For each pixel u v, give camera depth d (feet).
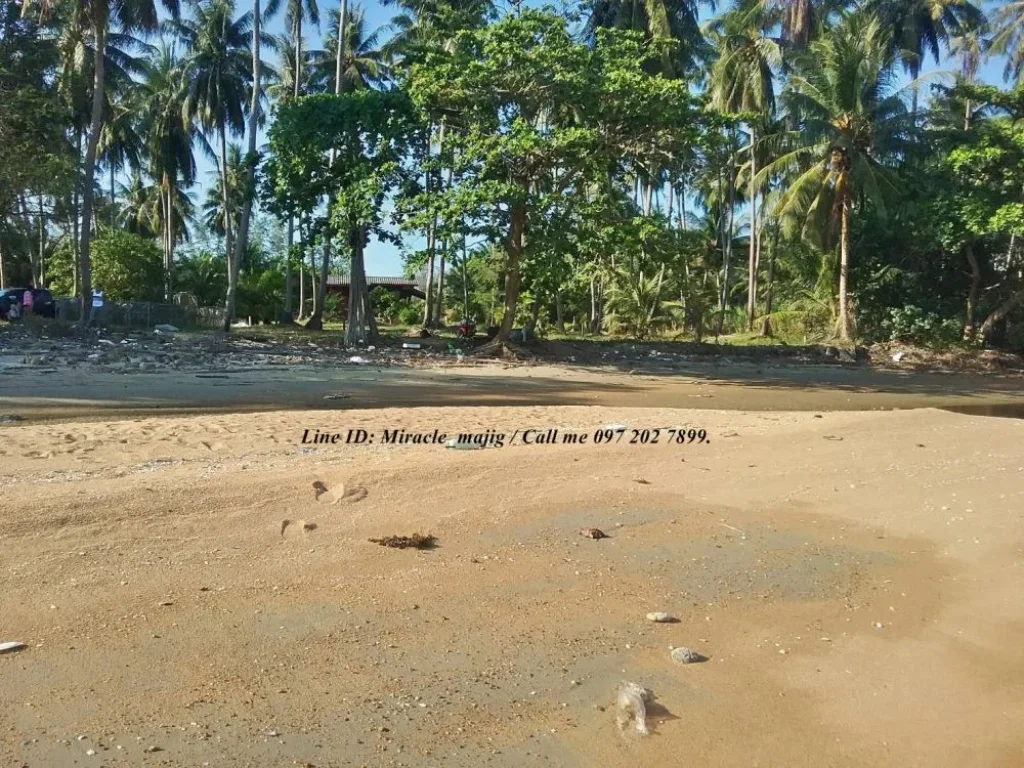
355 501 24.40
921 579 20.20
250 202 105.19
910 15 132.98
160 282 155.43
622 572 19.93
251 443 34.78
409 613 16.83
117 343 86.63
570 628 16.49
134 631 15.38
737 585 19.42
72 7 98.12
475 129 86.58
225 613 16.37
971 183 108.47
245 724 12.40
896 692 14.34
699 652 15.67
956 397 75.72
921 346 118.42
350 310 100.12
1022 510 26.30
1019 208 100.48
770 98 124.47
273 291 169.17
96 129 99.71
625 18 114.32
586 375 82.74
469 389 65.31
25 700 12.82
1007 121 107.86
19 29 103.81
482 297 152.87
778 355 113.39
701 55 131.95
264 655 14.67
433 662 14.73
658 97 85.87
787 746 12.48
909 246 121.29
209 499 23.52
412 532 21.98
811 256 134.00
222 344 90.99
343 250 98.37
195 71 131.64
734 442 37.65
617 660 15.16
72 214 106.63
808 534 23.70
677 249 97.55
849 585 19.67
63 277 172.96
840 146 108.37
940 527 24.53
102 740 11.81
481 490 26.30
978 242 117.60
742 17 123.65
